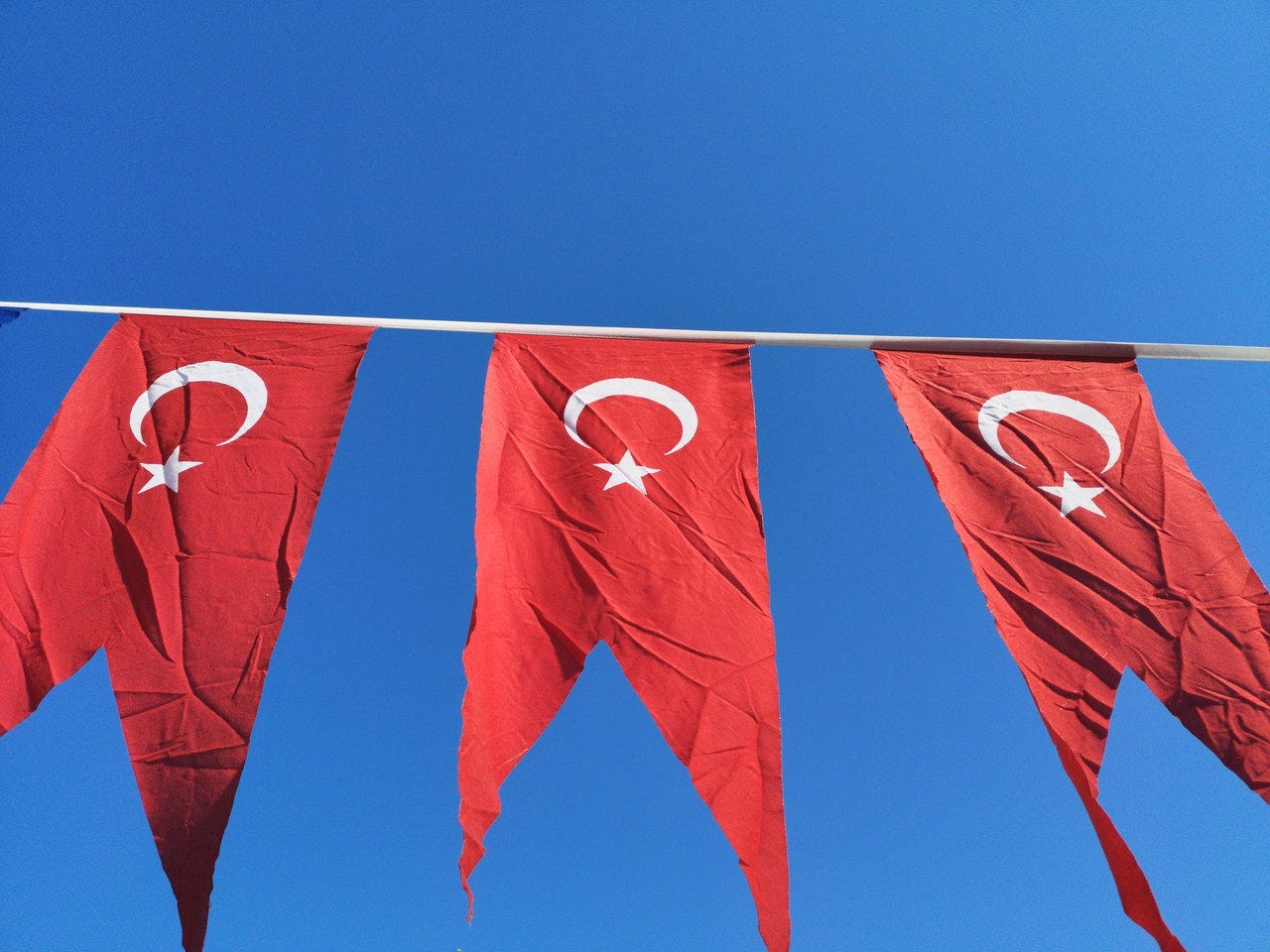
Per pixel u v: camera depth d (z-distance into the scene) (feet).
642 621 13.39
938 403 16.02
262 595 13.28
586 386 15.55
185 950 10.93
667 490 14.55
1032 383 16.33
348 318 16.19
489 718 12.55
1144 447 15.64
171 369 15.43
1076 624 13.85
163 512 13.92
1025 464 15.35
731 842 11.95
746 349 16.19
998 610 13.99
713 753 12.47
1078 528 14.71
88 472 14.29
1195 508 14.97
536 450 14.83
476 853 11.50
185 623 12.98
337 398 15.28
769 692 12.92
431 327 16.26
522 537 14.01
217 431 14.78
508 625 13.28
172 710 12.27
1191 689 13.47
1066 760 12.79
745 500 14.55
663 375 15.79
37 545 13.58
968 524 14.75
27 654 12.81
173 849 11.37
